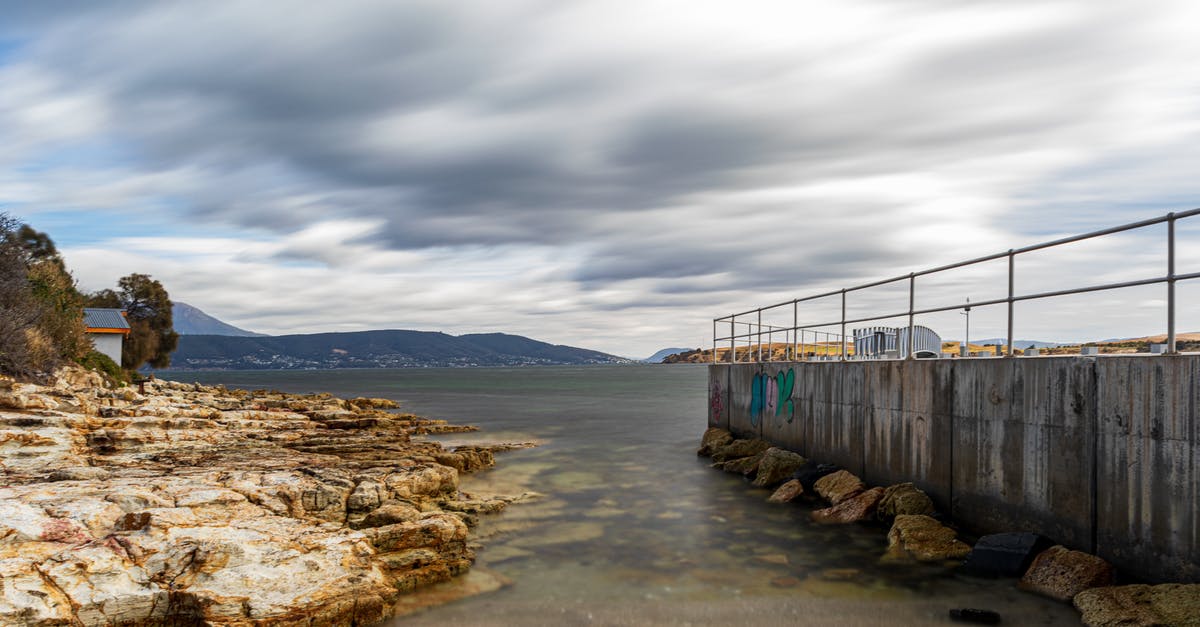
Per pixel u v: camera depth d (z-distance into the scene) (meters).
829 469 17.91
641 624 9.66
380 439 24.56
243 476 13.91
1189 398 8.71
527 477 20.88
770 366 22.73
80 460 16.06
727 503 17.11
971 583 10.88
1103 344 11.44
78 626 8.37
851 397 17.41
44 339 27.16
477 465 22.19
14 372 23.16
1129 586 9.02
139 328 61.94
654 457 24.94
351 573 9.95
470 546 13.33
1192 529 8.66
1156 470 9.16
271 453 18.27
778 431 21.94
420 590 11.07
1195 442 8.62
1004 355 12.81
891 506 14.34
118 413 21.19
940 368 13.84
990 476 12.38
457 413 47.72
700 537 14.08
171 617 8.89
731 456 22.72
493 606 10.39
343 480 14.04
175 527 10.08
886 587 10.92
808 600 10.48
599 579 11.58
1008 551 10.98
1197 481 8.59
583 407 54.16
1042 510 11.15
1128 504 9.59
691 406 55.06
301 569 9.66
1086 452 10.30
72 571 8.77
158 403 26.53
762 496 17.86
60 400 20.28
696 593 10.88
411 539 11.78
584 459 24.52
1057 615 9.40
